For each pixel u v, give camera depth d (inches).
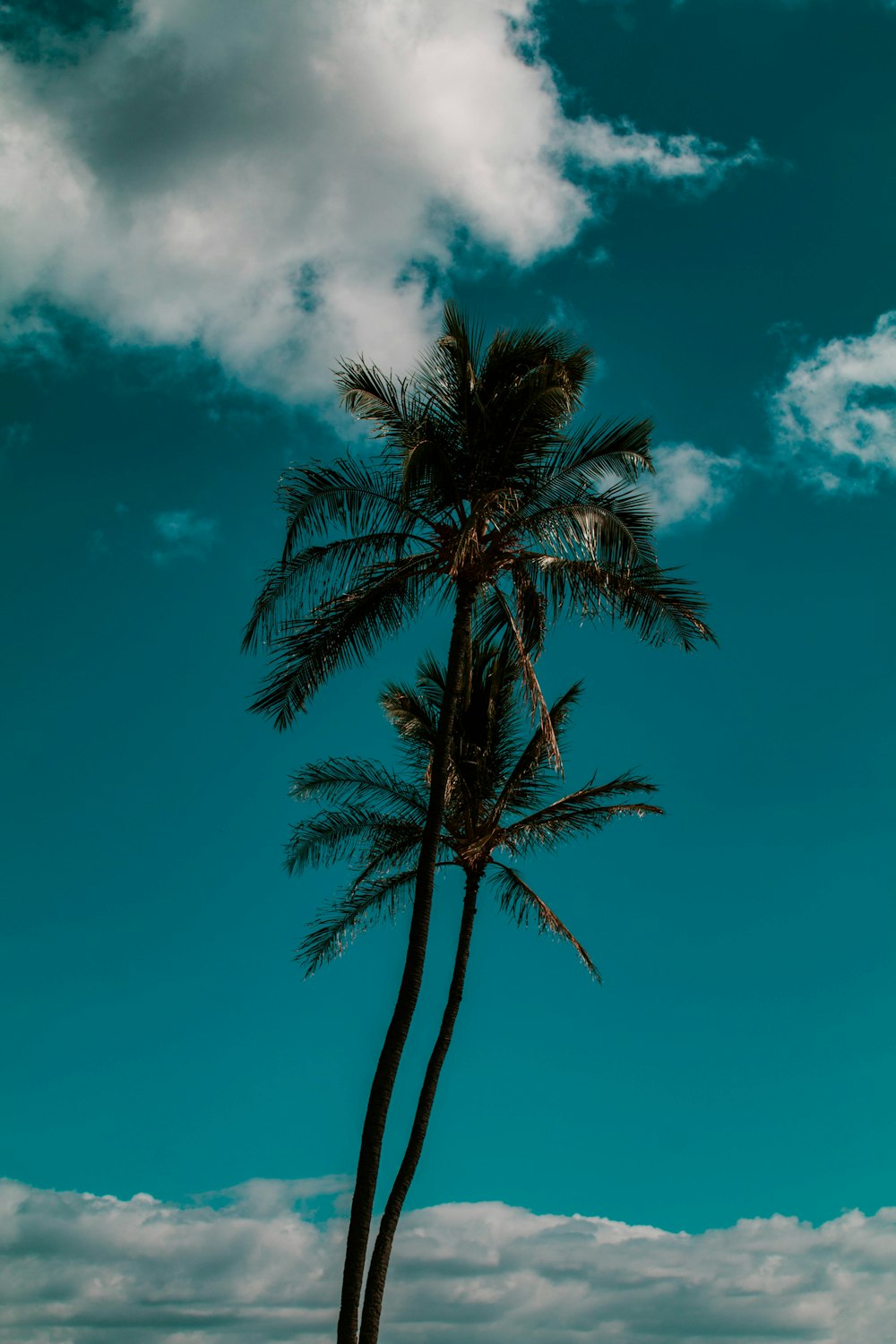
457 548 622.2
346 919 806.5
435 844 633.0
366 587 673.0
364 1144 559.5
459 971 776.3
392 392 692.7
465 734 860.6
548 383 684.1
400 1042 581.9
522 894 842.2
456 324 707.4
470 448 682.2
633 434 666.2
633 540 637.9
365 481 669.9
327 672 681.0
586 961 825.5
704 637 663.1
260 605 675.4
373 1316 585.6
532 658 694.5
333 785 827.4
